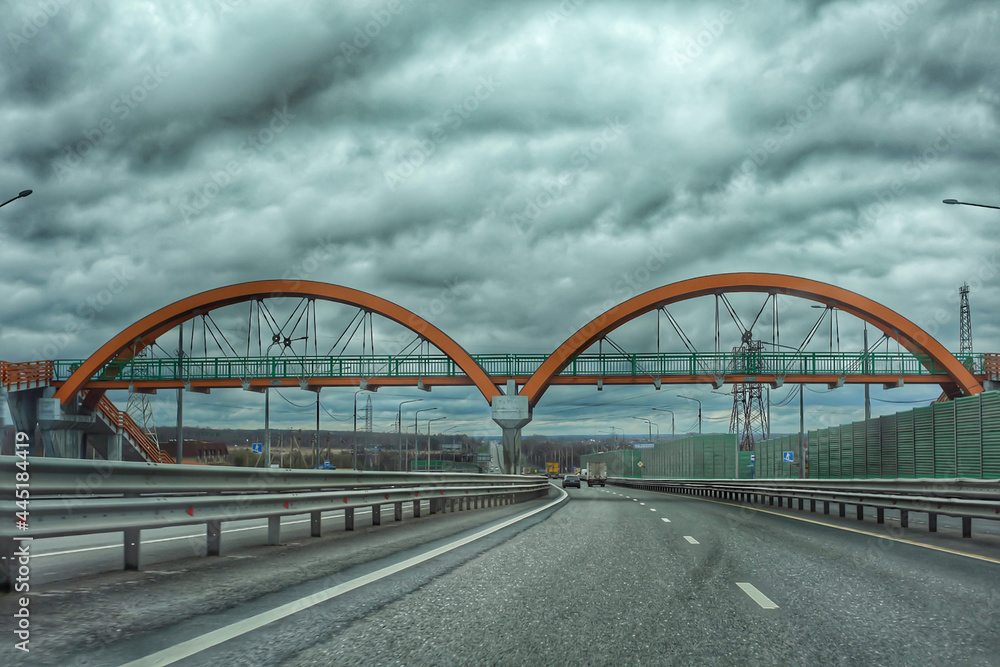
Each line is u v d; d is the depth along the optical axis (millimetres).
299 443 92938
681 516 23594
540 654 5762
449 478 25422
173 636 6070
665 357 58750
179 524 9773
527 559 11500
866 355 57438
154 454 72875
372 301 61844
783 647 6000
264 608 7309
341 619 6891
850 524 20219
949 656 5734
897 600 8047
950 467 38000
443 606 7578
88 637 5973
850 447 50688
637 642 6145
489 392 59094
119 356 65375
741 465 75438
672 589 8727
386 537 15234
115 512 8586
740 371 57906
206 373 62625
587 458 142625
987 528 20125
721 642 6156
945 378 58531
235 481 11617
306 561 10953
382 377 60875
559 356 59156
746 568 10625
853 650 5910
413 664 5449
